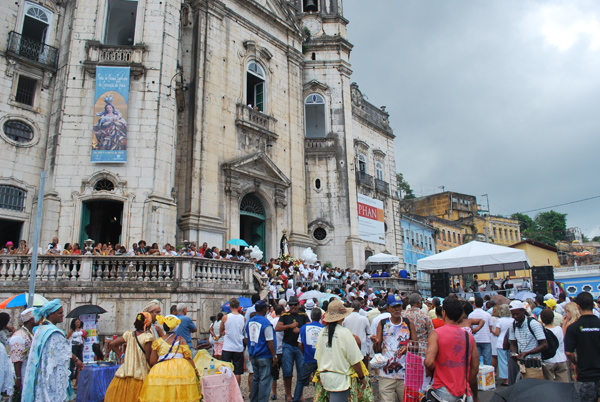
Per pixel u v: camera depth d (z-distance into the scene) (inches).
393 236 1364.4
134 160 675.4
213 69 852.0
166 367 231.3
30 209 664.4
